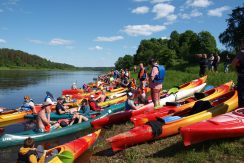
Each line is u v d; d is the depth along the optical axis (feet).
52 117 44.37
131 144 25.58
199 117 26.84
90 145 28.60
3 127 43.60
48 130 34.65
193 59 172.14
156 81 34.55
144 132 25.41
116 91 72.13
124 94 60.54
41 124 34.50
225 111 28.43
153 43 335.26
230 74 62.18
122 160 23.72
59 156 23.89
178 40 294.46
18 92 94.79
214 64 76.79
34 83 142.31
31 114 48.26
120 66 379.14
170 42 302.86
